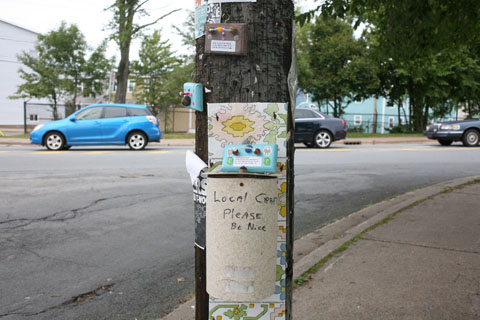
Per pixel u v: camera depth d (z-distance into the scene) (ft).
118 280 13.35
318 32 104.32
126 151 48.73
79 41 101.30
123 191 25.62
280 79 6.32
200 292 6.75
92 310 11.44
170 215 20.72
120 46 74.79
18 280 13.20
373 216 19.22
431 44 26.53
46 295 12.25
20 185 26.91
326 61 102.83
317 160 41.42
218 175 5.63
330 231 17.61
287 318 6.62
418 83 97.60
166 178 30.04
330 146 61.46
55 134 49.65
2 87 134.82
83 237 17.34
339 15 22.33
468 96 98.17
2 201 22.75
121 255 15.46
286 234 6.48
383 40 27.07
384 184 29.07
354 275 12.40
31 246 16.19
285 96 6.37
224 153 6.11
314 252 14.46
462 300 10.66
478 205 21.03
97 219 19.88
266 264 5.69
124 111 51.06
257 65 6.24
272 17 6.24
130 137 50.78
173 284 13.09
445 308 10.25
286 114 6.33
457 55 33.76
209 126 6.37
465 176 32.35
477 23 25.00
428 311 10.12
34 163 36.68
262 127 6.31
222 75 6.29
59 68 101.35
